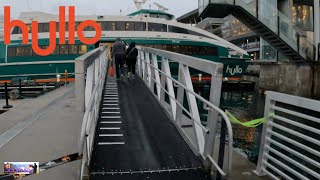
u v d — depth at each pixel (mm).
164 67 6801
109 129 5453
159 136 5113
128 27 22531
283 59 24406
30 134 5887
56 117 7551
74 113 8070
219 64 3611
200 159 4133
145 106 7430
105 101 7941
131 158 4141
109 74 14719
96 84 5074
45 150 4879
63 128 6383
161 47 22531
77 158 3160
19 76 21609
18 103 13438
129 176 3625
